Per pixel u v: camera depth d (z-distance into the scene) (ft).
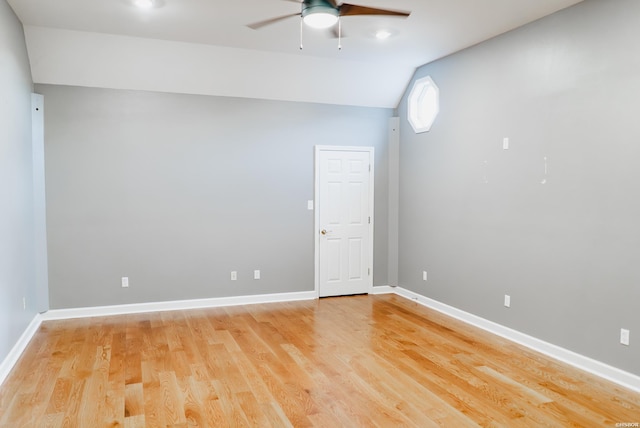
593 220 11.56
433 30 14.14
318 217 19.63
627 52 10.71
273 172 18.89
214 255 18.21
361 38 15.02
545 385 10.86
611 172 11.11
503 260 14.48
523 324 13.78
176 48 15.84
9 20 12.37
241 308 18.01
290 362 12.26
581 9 11.83
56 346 13.41
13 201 12.56
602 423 9.09
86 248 16.58
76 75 15.98
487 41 15.03
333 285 20.07
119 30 14.39
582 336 11.91
